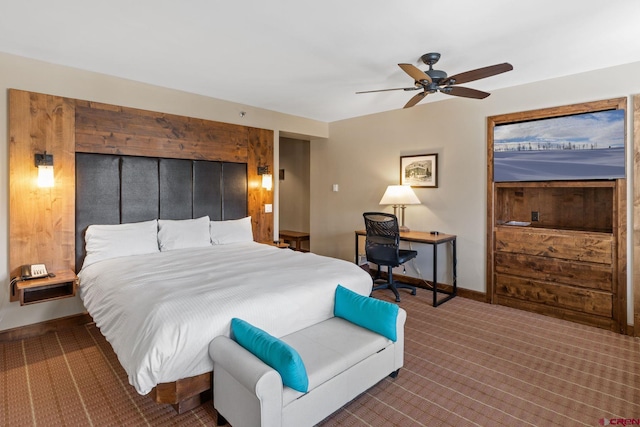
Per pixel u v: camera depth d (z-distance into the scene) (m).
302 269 2.80
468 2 2.07
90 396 2.17
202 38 2.58
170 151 3.88
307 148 6.70
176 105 3.92
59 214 3.17
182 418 1.97
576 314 3.42
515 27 2.39
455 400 2.13
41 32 2.49
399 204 4.59
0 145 2.88
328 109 4.86
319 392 1.81
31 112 3.01
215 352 1.84
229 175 4.43
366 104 4.56
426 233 4.37
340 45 2.70
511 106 3.77
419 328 3.26
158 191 3.80
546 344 2.91
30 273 2.89
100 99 3.38
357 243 4.79
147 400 2.13
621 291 3.15
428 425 1.90
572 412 2.01
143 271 2.70
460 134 4.20
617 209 3.16
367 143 5.21
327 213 5.86
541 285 3.63
